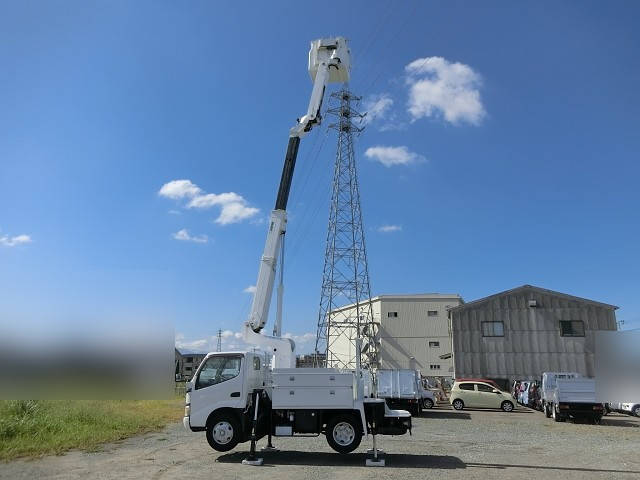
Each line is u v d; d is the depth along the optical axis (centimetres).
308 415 1200
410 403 2525
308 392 1192
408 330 6238
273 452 1287
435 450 1351
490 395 3045
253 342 1456
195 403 1239
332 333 5103
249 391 1252
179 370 2364
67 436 1427
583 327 4256
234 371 1248
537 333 4291
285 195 1616
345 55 1900
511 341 4294
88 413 1825
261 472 1021
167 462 1138
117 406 2598
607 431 1914
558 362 4212
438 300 6322
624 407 2780
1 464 1094
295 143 1697
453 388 3130
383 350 6188
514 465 1123
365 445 1444
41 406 1678
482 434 1773
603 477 995
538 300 4353
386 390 2550
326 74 1848
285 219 1602
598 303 4281
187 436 1638
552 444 1501
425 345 6166
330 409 1187
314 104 1759
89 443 1388
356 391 1193
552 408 2462
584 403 2270
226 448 1213
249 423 1228
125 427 1759
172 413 2469
